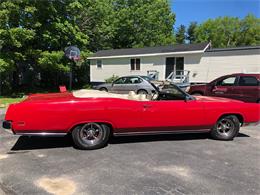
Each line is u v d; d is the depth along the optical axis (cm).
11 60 1579
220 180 379
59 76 2494
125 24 3444
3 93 1803
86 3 1975
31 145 541
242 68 1797
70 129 496
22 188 351
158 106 537
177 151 510
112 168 419
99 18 2745
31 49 1700
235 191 346
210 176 392
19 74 2127
